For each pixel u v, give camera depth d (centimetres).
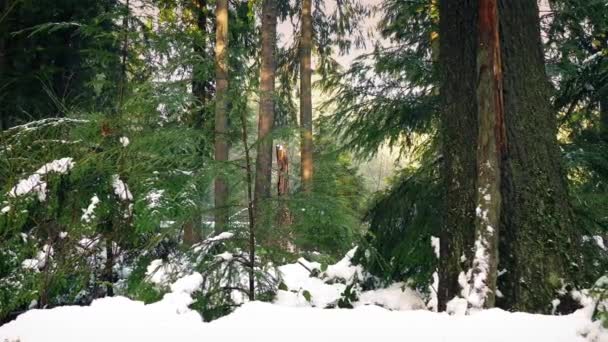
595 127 618
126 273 497
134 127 424
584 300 287
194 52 352
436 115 643
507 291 304
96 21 572
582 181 563
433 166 479
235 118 349
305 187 380
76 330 237
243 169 354
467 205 324
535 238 307
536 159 318
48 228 437
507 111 321
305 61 1125
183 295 303
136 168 433
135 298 365
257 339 221
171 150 381
